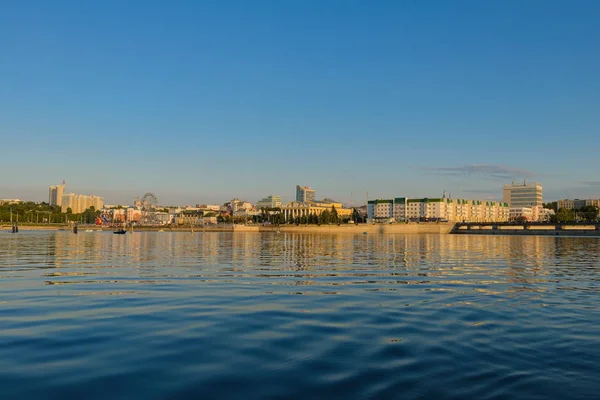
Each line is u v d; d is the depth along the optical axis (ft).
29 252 210.79
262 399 33.60
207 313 64.08
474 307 68.74
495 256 200.44
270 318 60.59
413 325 56.34
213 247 288.10
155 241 413.18
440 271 127.44
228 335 51.49
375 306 69.67
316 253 220.64
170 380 37.32
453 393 34.68
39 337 50.60
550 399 33.65
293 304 71.51
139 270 127.54
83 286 92.63
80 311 65.46
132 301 74.13
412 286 93.86
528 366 40.68
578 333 52.21
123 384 36.45
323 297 78.64
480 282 101.14
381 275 116.06
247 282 100.27
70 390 35.24
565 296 79.82
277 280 104.32
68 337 50.60
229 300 75.31
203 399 33.60
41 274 115.65
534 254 217.77
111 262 155.84
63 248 251.39
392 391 35.04
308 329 54.29
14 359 42.68
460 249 272.10
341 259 177.17
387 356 43.52
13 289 88.12
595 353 44.50
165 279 105.60
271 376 38.19
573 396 34.17
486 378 37.78
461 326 55.83
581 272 124.77
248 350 45.57
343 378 37.73
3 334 51.93
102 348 46.32
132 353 44.62
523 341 48.75
